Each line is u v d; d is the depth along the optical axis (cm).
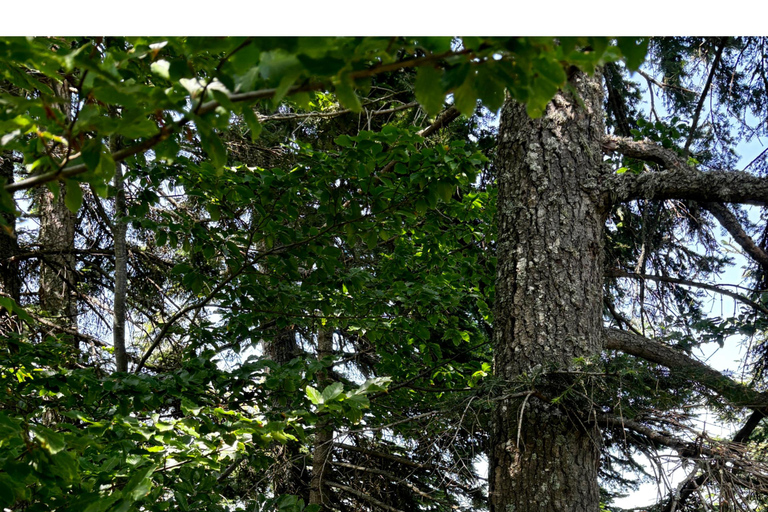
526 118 389
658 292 493
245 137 618
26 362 323
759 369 415
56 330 606
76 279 682
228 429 271
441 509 643
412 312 498
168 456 260
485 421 346
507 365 355
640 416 301
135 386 310
